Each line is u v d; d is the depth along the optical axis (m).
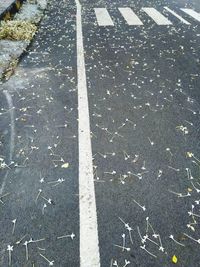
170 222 3.25
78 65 6.87
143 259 2.90
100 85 6.01
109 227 3.18
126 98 5.57
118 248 2.98
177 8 12.58
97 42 8.36
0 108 5.20
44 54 7.48
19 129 4.68
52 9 12.05
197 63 7.15
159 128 4.75
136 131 4.67
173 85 6.08
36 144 4.36
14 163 4.02
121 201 3.47
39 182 3.72
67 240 3.05
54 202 3.45
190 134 4.64
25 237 3.07
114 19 10.76
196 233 3.15
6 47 7.71
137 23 10.25
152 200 3.49
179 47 8.09
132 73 6.54
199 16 11.32
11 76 6.33
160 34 9.12
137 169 3.94
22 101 5.41
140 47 8.04
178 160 4.11
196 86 6.08
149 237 3.09
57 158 4.11
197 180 3.80
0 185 3.68
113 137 4.52
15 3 10.85
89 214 3.31
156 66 6.91
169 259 2.90
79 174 3.85
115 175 3.83
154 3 13.52
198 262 2.89
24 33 8.55
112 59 7.23
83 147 4.31
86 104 5.34
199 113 5.17
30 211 3.34
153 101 5.49
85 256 2.91
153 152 4.24
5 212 3.33
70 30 9.38
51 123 4.83
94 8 12.41
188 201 3.50
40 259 2.88
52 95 5.62
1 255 2.92
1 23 8.97
